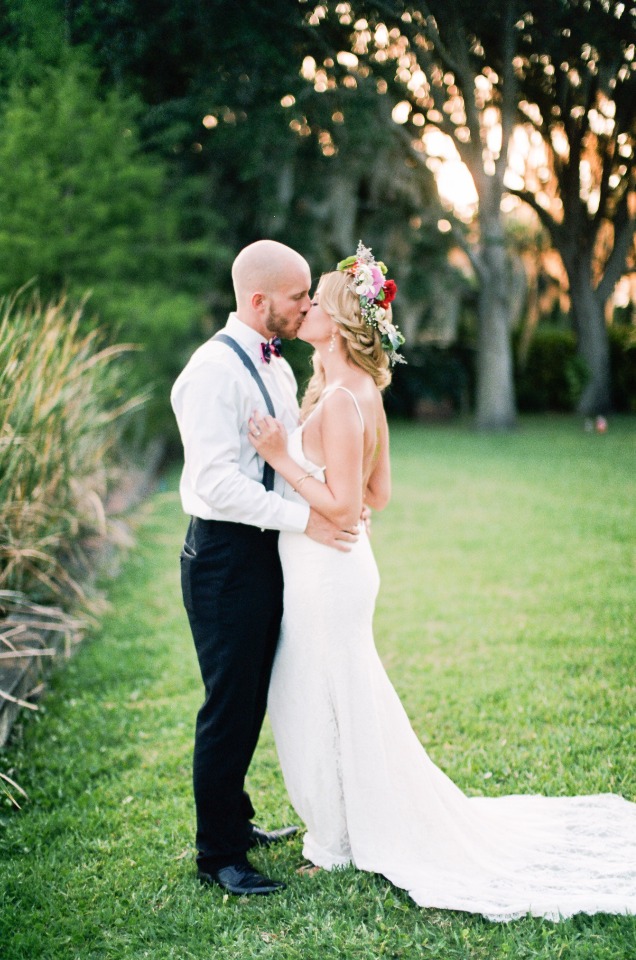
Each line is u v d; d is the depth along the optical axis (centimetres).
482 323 1465
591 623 472
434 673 414
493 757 321
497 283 1449
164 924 233
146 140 911
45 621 430
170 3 670
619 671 403
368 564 256
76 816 292
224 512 239
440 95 1101
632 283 1800
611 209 1502
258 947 222
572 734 337
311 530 243
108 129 776
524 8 803
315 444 244
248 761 254
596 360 1648
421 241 1593
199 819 252
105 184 798
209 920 232
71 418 503
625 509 755
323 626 245
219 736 246
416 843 250
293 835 279
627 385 1773
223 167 1234
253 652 245
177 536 716
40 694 393
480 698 380
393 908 236
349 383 248
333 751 250
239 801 254
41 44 690
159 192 998
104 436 601
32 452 429
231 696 244
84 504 537
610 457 1084
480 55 942
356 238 1653
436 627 482
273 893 245
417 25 844
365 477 253
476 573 584
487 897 235
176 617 511
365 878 248
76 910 240
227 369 243
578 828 268
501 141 1224
